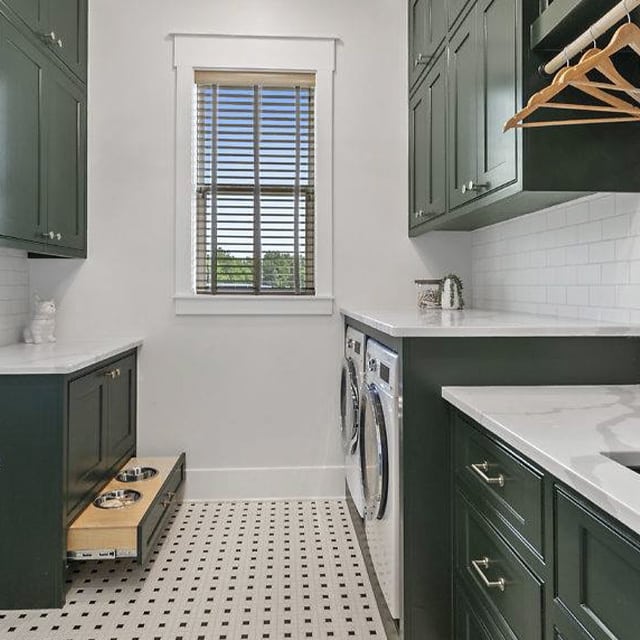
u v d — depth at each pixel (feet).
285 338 10.53
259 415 10.53
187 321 10.41
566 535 3.26
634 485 2.81
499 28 6.30
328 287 10.56
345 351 10.20
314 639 6.32
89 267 10.25
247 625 6.56
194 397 10.46
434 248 10.72
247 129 10.59
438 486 5.80
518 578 3.95
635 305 6.10
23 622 6.63
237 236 10.63
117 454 9.23
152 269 10.34
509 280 9.18
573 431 3.92
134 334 10.34
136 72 10.28
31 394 6.87
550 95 3.79
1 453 6.87
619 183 5.84
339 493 10.59
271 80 10.57
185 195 10.33
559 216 7.62
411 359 5.80
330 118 10.53
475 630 4.97
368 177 10.61
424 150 9.53
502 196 6.29
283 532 9.06
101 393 8.40
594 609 2.95
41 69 8.14
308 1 10.51
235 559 8.14
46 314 9.49
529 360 5.87
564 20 5.07
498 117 6.35
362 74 10.57
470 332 5.81
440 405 5.80
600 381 5.92
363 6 10.54
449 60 8.11
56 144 8.73
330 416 10.60
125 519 7.36
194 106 10.46
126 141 10.28
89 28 10.20
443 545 5.81
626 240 6.24
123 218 10.29
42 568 6.90
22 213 7.57
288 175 10.68
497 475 4.39
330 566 7.95
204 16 10.37
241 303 10.44
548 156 5.78
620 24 5.01
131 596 7.17
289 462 10.57
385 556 6.39
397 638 6.11
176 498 9.70
